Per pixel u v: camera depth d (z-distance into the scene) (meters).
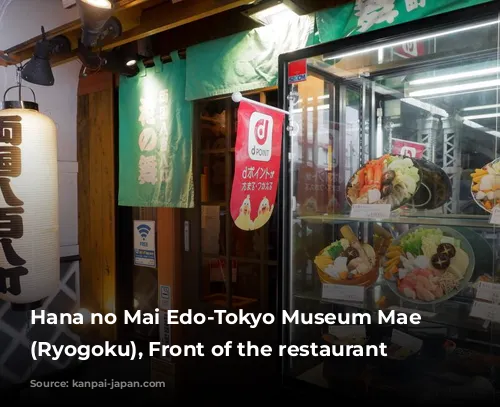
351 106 3.16
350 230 2.82
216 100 4.22
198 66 3.95
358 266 2.69
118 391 4.32
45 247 3.71
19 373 4.42
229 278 4.25
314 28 3.24
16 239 3.58
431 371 2.67
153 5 3.41
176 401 4.07
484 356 2.54
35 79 3.67
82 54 3.79
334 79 3.07
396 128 3.05
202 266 4.49
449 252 2.45
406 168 2.58
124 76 4.69
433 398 2.49
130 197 4.67
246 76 3.65
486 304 2.28
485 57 2.53
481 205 2.29
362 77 3.02
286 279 2.75
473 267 2.38
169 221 4.55
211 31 4.14
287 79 2.73
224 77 3.78
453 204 2.81
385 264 2.64
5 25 4.51
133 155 4.63
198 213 4.46
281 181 2.75
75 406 4.06
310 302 2.92
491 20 2.04
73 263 4.89
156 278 5.17
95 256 5.52
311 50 2.60
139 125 4.56
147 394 4.24
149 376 4.62
